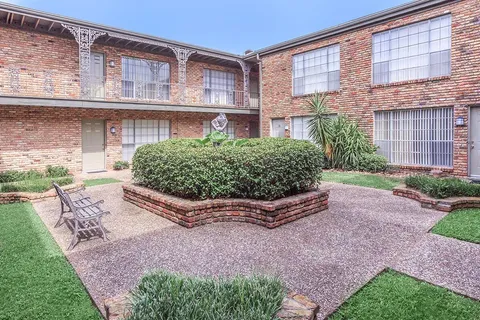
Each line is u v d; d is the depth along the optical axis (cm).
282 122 1496
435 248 401
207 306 204
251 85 1866
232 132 1747
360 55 1160
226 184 538
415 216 545
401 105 1047
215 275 333
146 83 1427
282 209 502
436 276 326
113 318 220
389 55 1085
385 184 849
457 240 427
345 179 932
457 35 911
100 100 1141
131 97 1380
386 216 547
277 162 525
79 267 359
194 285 238
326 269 346
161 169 588
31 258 381
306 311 224
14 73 1060
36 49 1125
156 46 1374
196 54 1488
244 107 1622
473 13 877
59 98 1050
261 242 429
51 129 1147
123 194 722
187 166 534
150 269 348
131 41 1283
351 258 374
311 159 595
